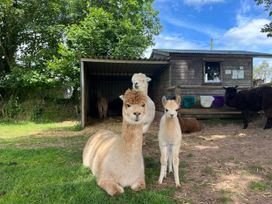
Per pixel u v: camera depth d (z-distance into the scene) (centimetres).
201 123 1066
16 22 1656
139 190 364
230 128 1000
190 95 1281
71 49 1608
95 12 1552
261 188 394
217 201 353
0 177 435
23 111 1512
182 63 1294
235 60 1330
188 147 674
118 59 1181
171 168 464
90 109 1705
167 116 403
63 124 1316
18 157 582
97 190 364
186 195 371
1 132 1035
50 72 1576
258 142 719
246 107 990
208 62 1329
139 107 339
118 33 1612
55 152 623
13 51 1773
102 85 1858
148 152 617
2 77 1703
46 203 337
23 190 378
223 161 534
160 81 1495
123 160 351
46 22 1736
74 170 465
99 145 439
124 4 1745
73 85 1563
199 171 471
